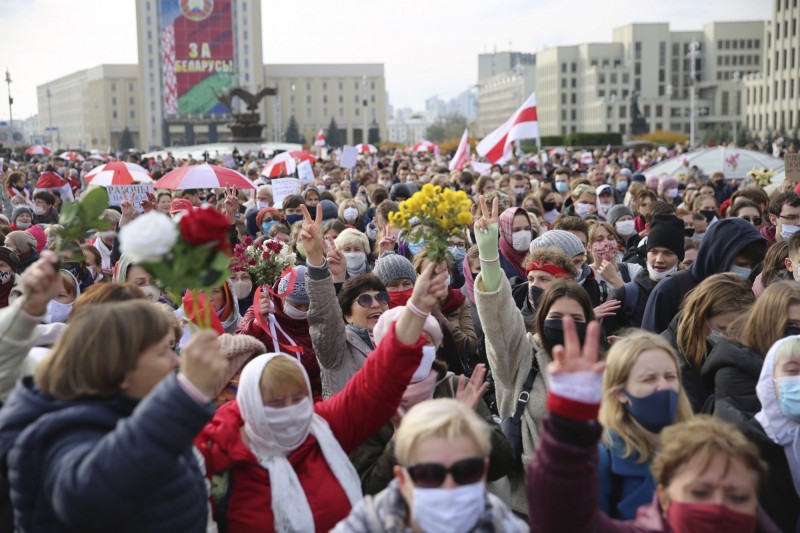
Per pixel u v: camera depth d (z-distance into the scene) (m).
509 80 190.62
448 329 5.89
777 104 112.62
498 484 4.44
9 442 2.87
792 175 13.75
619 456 3.70
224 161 25.44
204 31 138.88
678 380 3.78
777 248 6.27
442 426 2.83
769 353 4.00
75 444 2.77
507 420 4.76
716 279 4.99
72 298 6.32
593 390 2.74
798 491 3.87
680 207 12.83
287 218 11.74
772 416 3.91
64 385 2.88
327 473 3.82
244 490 3.67
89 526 2.67
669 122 160.00
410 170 23.61
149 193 11.67
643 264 8.97
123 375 2.88
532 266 6.00
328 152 49.41
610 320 6.73
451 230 3.79
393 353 3.92
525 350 4.86
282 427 3.67
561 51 168.25
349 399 4.01
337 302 5.10
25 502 2.82
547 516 2.79
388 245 7.89
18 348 3.21
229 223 2.73
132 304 2.97
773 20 112.94
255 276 5.84
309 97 162.50
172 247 2.67
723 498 2.94
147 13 143.38
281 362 3.72
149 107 144.38
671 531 3.04
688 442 3.00
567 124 169.75
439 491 2.80
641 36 162.50
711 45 161.50
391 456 4.11
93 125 172.75
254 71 141.00
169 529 2.93
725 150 24.89
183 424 2.65
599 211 13.47
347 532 2.90
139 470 2.61
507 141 18.91
